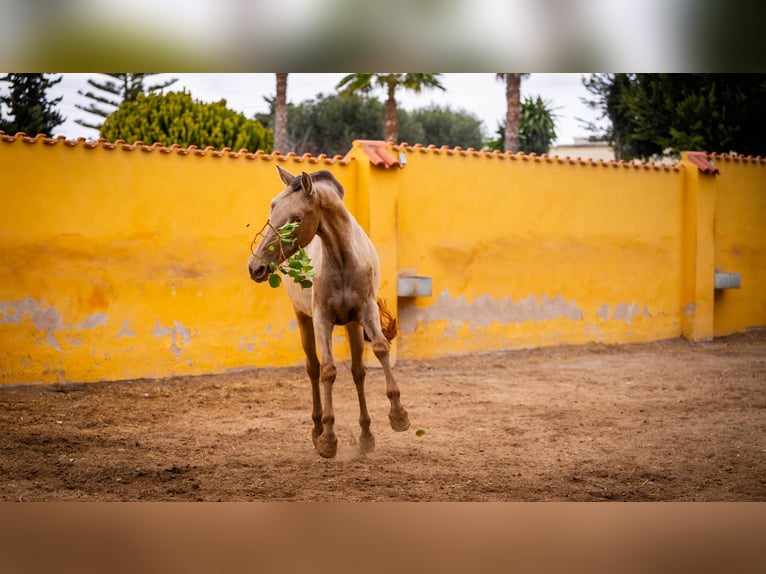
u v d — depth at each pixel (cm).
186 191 1045
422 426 800
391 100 2500
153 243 1022
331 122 4438
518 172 1310
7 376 930
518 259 1313
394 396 604
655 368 1188
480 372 1142
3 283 927
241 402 918
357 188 1171
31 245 941
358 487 577
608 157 3969
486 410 880
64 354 964
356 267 616
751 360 1273
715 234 1541
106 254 989
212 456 672
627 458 671
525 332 1324
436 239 1231
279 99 2853
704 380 1080
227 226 1077
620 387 1028
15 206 931
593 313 1398
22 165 935
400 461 656
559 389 1013
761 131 2255
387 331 649
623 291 1430
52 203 954
